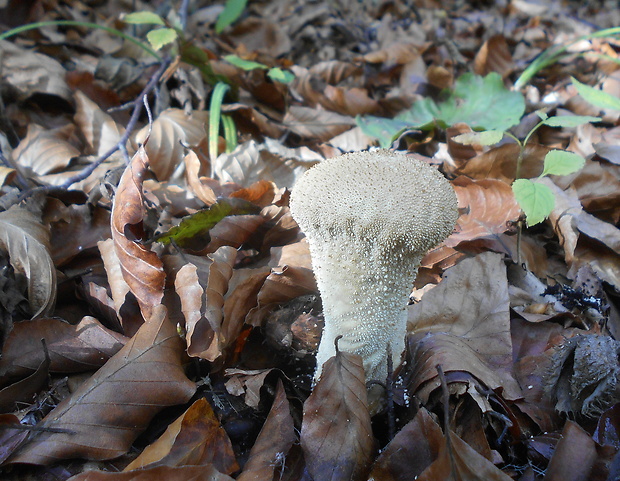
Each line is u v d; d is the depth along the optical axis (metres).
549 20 0.53
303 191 0.14
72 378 0.16
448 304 0.19
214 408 0.15
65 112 0.29
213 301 0.16
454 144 0.26
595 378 0.15
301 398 0.16
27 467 0.13
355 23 0.50
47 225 0.20
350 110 0.33
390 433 0.15
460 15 0.54
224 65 0.33
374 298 0.14
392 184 0.13
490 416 0.15
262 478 0.13
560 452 0.13
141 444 0.14
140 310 0.17
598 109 0.32
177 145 0.26
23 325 0.15
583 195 0.25
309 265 0.19
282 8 0.50
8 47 0.29
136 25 0.39
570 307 0.20
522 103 0.30
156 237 0.19
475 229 0.23
